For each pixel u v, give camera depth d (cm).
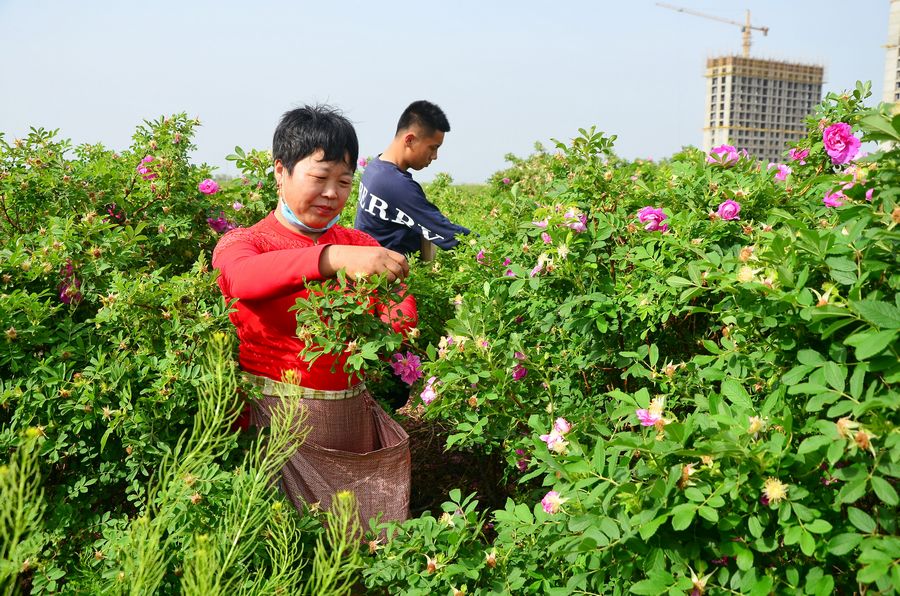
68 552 236
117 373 242
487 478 329
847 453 145
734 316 190
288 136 236
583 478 177
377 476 248
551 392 245
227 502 214
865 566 138
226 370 224
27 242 297
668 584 155
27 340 249
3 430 249
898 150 150
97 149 434
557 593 179
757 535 151
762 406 170
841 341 162
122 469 251
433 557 213
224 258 237
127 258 292
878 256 159
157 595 205
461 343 240
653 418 177
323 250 220
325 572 184
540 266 259
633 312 246
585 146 291
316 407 239
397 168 395
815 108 320
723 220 256
